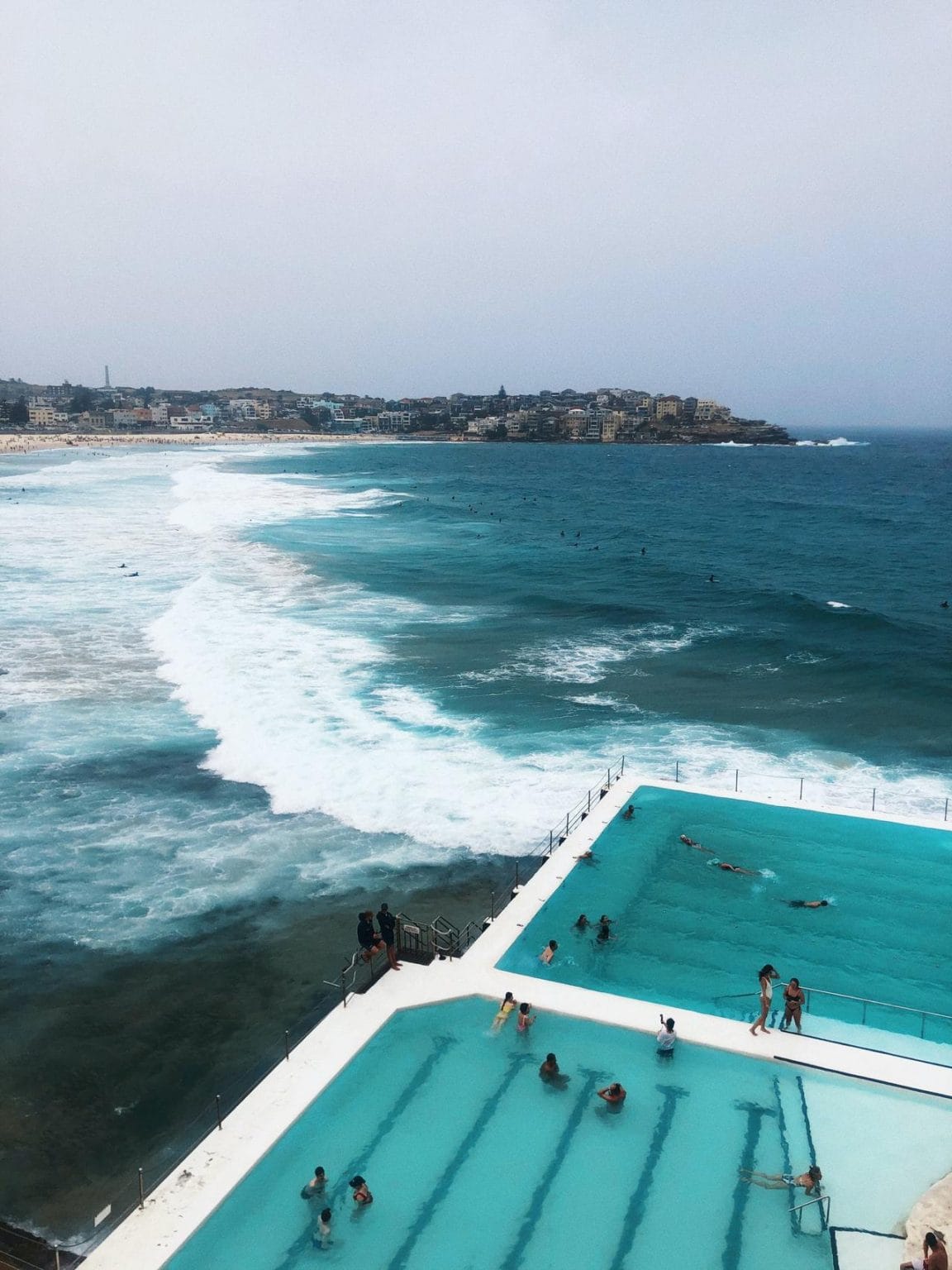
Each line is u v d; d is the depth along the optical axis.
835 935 15.66
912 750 27.81
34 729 27.50
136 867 20.12
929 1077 11.88
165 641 36.38
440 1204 10.00
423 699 31.00
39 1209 11.75
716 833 19.39
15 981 16.41
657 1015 13.15
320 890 19.31
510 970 14.48
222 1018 15.47
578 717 29.89
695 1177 10.35
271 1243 9.48
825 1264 9.23
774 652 38.97
